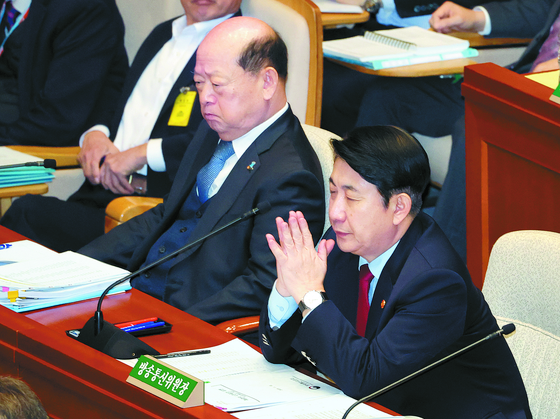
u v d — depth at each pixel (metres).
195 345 7.18
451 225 13.80
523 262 7.42
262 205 7.73
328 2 16.75
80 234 13.88
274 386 6.25
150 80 15.04
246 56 9.76
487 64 10.48
